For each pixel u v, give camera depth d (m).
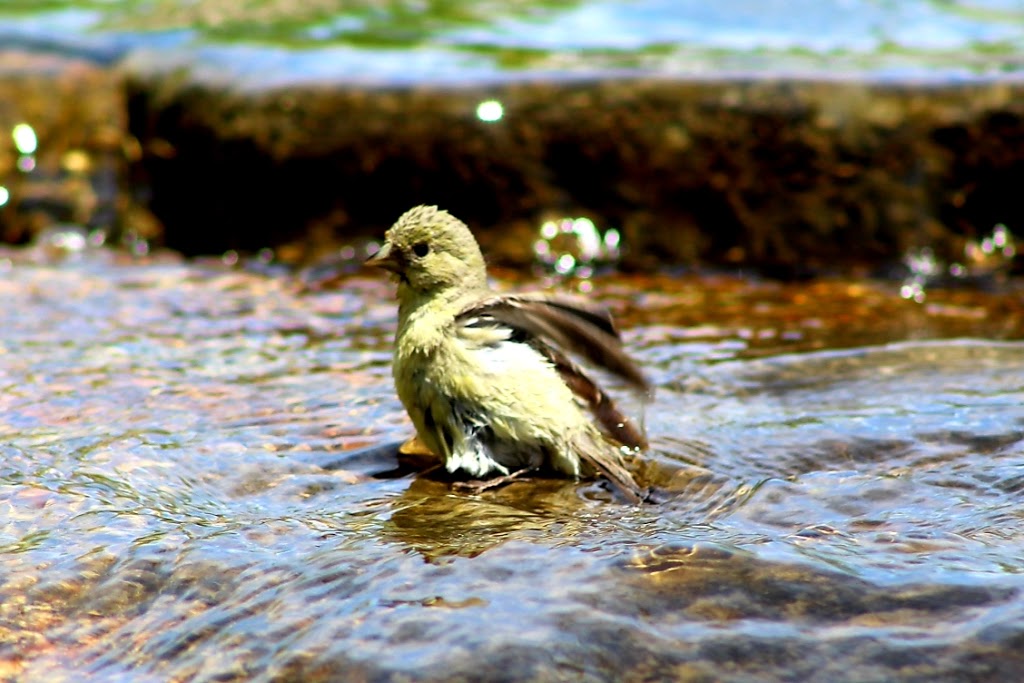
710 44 19.97
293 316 13.69
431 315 8.99
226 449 9.26
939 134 15.71
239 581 6.90
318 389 10.86
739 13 22.50
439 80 16.92
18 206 18.47
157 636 6.52
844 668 5.71
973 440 9.16
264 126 17.38
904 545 6.95
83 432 9.58
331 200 17.30
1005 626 5.88
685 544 6.79
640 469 8.86
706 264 16.42
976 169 15.73
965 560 6.65
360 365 11.69
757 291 15.17
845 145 15.88
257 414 10.14
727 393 10.73
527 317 8.48
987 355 11.58
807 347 12.25
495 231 16.72
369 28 20.98
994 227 15.82
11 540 7.52
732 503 8.06
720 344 12.40
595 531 7.43
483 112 16.55
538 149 16.50
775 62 18.31
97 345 12.29
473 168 16.67
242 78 17.84
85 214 18.62
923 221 15.88
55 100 18.73
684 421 9.89
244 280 15.64
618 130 16.30
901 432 9.37
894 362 11.45
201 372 11.37
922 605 6.14
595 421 9.47
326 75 17.45
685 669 5.75
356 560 6.99
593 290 15.27
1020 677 5.59
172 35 20.55
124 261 17.27
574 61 18.50
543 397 8.74
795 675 5.69
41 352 11.98
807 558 6.61
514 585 6.50
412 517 7.88
